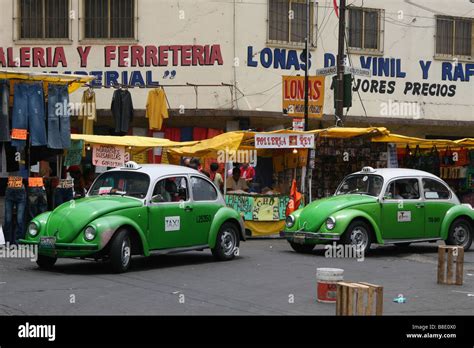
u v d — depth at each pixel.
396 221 14.62
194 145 17.73
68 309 8.67
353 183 15.28
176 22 22.20
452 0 25.72
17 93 14.30
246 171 19.94
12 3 22.34
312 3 23.28
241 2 22.30
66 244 11.18
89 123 20.25
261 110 22.30
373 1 24.41
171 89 22.12
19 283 10.51
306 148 17.94
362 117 23.89
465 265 13.55
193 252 14.83
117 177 12.58
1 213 20.06
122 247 11.49
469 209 15.68
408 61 25.02
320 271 9.37
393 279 11.60
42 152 15.30
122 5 22.33
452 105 25.80
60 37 22.42
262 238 18.14
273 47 22.70
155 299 9.41
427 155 20.80
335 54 23.58
